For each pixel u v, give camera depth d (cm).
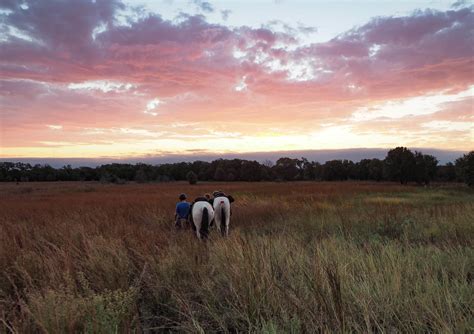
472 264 493
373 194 2280
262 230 962
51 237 754
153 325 386
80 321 338
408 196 2147
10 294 452
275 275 426
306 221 1032
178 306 402
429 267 472
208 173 8906
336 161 8700
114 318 328
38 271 519
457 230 799
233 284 425
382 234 862
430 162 5394
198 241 760
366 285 381
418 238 795
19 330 326
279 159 9612
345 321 303
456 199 1903
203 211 875
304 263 462
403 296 365
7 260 568
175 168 8956
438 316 304
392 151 5150
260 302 362
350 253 537
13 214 1265
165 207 1450
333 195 2061
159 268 517
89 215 1116
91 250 588
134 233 786
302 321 320
